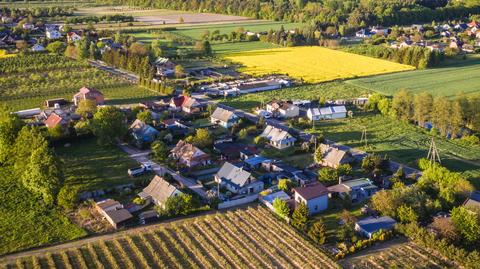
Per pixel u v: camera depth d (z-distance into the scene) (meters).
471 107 112.81
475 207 72.44
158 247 68.31
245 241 69.19
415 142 108.56
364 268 63.41
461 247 66.75
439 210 75.31
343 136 112.31
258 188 86.25
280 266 64.00
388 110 126.56
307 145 103.12
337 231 72.38
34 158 81.25
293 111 126.75
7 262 64.56
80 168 93.75
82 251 67.31
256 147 105.25
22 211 77.19
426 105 116.56
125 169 93.62
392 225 71.69
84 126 108.56
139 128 108.88
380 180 87.94
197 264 64.44
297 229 73.00
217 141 106.75
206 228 72.50
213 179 90.50
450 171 90.38
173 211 76.75
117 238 70.38
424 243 67.50
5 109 107.31
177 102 131.25
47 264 64.12
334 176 87.12
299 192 78.56
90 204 79.19
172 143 106.88
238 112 130.12
